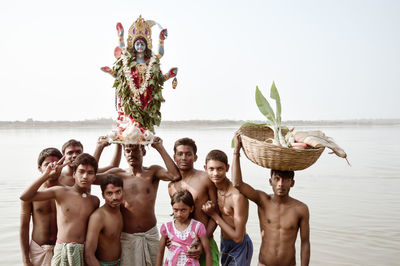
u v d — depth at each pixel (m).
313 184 15.52
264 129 5.23
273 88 5.17
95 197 4.93
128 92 5.14
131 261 4.91
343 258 7.63
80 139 47.59
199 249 4.71
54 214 5.09
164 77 5.32
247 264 5.19
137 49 5.20
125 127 5.09
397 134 67.44
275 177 4.75
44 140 47.28
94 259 4.57
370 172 18.86
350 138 52.69
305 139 4.62
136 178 5.16
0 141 45.62
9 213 10.84
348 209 11.23
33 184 4.46
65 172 5.54
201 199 5.11
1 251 7.98
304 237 4.89
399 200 12.39
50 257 4.99
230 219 5.01
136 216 5.00
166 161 5.25
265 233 4.96
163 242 4.84
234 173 4.73
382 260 7.53
